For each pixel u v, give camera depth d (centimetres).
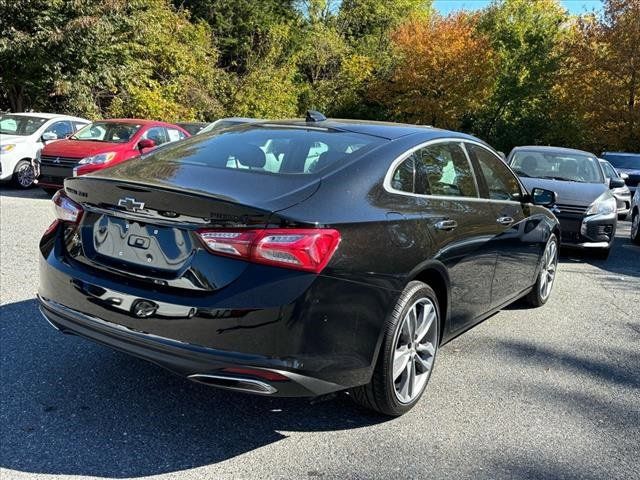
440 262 354
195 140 396
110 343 294
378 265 303
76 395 345
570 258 893
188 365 272
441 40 3312
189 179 309
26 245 698
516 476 287
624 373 427
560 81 3431
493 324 531
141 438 304
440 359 439
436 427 333
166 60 2317
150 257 291
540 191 528
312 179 309
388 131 385
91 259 313
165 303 277
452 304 385
